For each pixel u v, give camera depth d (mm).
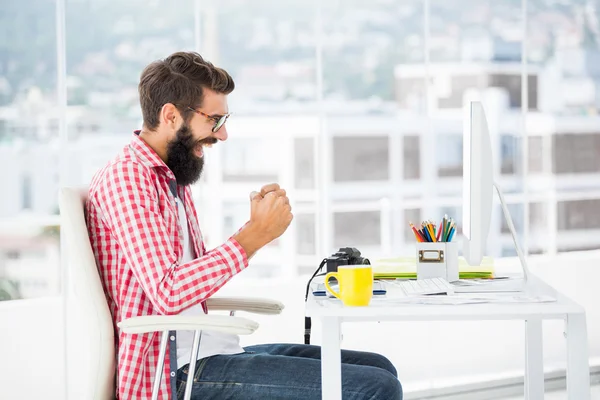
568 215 4039
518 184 3861
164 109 1896
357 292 1671
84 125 4082
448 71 3885
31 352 3336
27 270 5055
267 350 2072
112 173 1820
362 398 1734
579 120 3988
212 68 1940
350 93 4422
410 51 4055
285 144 4492
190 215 2049
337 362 1656
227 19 4359
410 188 4312
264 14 4422
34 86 3873
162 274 1729
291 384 1766
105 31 4094
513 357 3662
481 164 1865
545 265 3898
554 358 3691
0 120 3877
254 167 4449
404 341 3633
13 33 3787
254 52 4430
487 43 3840
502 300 1688
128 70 4141
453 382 3432
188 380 1696
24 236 5070
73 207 1775
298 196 4500
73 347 3297
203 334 1922
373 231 4949
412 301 1701
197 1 3268
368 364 2029
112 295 1848
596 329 3895
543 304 1641
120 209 1780
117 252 1840
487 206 1896
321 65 3666
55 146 4016
